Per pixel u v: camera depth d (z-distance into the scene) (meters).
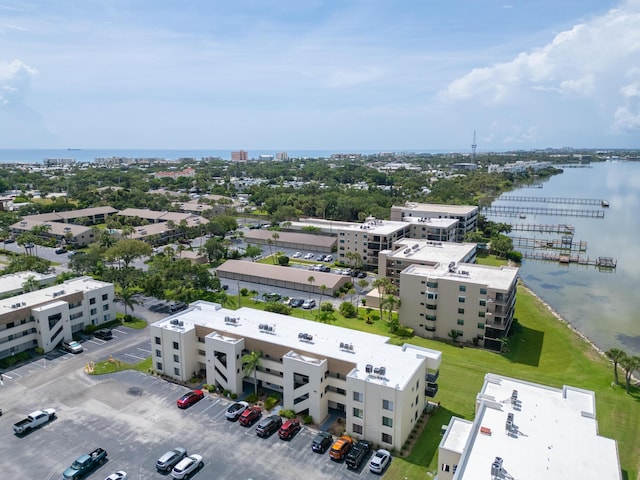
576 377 88.50
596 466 46.56
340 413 72.94
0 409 72.25
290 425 66.88
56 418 70.25
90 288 107.12
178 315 89.12
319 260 173.12
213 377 79.50
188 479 57.44
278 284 142.75
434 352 73.62
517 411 56.62
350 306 117.12
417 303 107.50
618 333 115.56
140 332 103.69
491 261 184.75
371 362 69.88
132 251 155.25
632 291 150.25
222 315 89.31
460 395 79.19
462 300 102.12
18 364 87.56
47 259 168.88
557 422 54.34
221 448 63.78
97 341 98.56
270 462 61.03
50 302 96.38
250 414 69.44
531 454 48.38
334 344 76.19
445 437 53.56
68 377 82.81
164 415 71.50
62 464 60.12
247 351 78.25
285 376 72.00
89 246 184.00
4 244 192.88
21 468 59.22
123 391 78.31
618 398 79.94
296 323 85.12
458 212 199.38
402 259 125.88
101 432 67.00
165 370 83.88
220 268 151.50
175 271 127.12
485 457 47.88
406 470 59.69
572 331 114.44
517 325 115.31
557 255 196.88
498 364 92.62
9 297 105.06
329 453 62.94
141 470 59.19
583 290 150.75
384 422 64.00
